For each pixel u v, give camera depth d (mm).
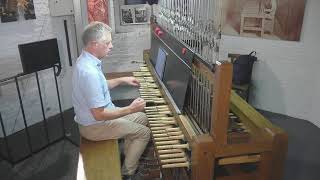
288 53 3068
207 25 1420
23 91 2949
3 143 2770
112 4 3291
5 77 2766
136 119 2041
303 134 2881
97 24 1827
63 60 3242
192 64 1575
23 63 2512
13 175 2299
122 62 3582
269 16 3061
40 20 2945
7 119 2869
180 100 1691
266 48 3188
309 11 2832
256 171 1492
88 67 1745
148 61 2652
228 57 3363
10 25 2719
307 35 2902
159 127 1694
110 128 1868
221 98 1213
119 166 1662
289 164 2389
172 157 1465
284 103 3260
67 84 3365
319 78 2916
